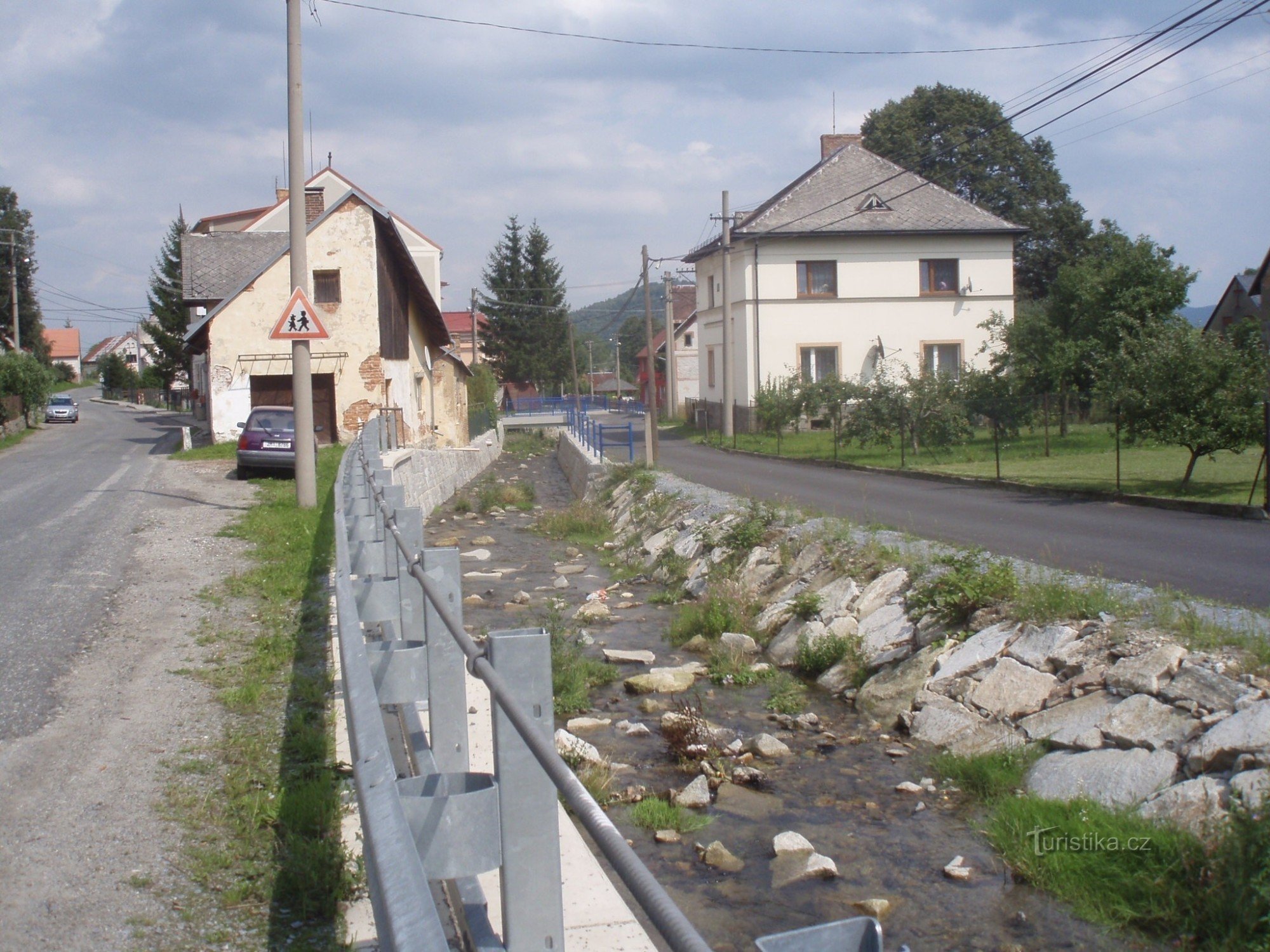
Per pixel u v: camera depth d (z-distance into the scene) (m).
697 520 17.03
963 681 8.35
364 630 6.45
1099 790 6.36
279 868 4.62
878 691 8.94
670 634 11.92
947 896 5.66
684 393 71.50
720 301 45.81
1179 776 6.14
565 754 7.64
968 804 6.82
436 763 3.87
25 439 41.09
